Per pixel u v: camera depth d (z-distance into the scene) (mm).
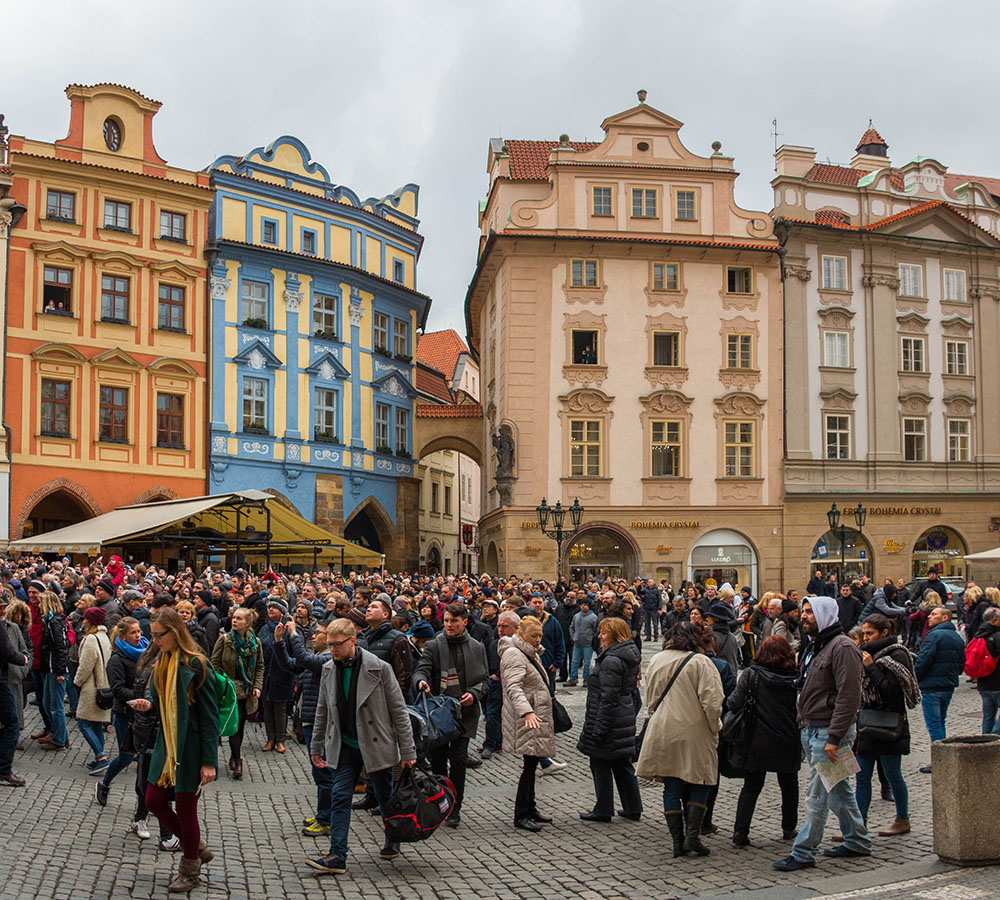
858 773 10734
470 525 77312
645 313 47688
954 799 9695
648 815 12469
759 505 47875
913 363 51312
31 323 42062
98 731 14258
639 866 10188
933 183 53562
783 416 48531
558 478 46438
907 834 10930
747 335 48531
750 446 48219
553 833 11594
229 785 14391
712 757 10547
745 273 49062
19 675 13281
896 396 50531
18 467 41250
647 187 47875
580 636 25297
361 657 10141
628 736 11992
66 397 42844
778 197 50125
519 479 46188
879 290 50719
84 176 43469
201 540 34438
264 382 48156
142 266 44719
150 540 35312
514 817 12008
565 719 12258
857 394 49969
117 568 25875
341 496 50281
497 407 50156
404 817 10156
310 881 9766
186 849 9250
